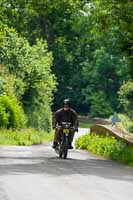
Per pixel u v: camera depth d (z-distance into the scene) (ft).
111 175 93.61
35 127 303.07
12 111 259.60
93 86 595.06
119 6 149.38
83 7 160.76
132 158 122.72
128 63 160.35
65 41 580.30
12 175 86.58
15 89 277.23
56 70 595.47
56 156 135.33
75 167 104.78
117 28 156.04
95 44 606.55
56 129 133.28
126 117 331.77
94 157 141.18
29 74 290.56
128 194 71.67
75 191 71.72
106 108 576.61
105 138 175.73
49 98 313.73
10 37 285.43
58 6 164.14
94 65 599.57
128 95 313.32
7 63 283.79
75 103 612.70
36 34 549.95
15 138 238.89
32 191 70.33
